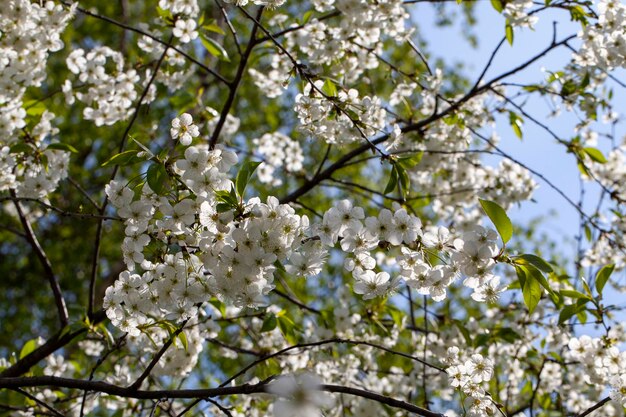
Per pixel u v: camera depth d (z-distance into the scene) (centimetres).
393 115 559
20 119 474
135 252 327
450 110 552
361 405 594
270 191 905
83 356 805
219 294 326
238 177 312
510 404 635
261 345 575
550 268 302
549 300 592
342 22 501
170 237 330
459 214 652
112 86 547
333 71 527
